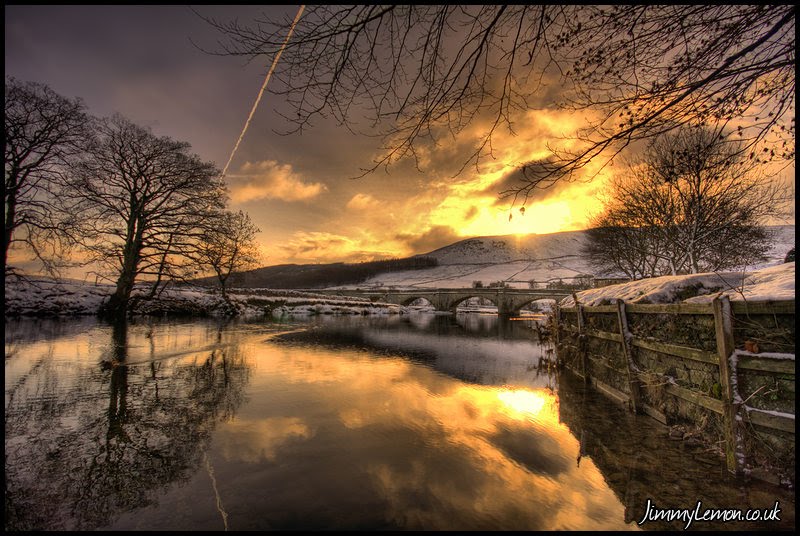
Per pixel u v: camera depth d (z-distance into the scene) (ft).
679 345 21.83
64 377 32.81
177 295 113.50
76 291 91.50
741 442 16.40
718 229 54.95
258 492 16.15
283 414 26.32
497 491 16.80
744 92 12.99
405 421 25.90
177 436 21.66
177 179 88.89
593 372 38.93
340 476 17.79
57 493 15.44
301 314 151.02
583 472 18.60
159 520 13.97
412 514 14.89
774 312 15.74
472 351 65.82
